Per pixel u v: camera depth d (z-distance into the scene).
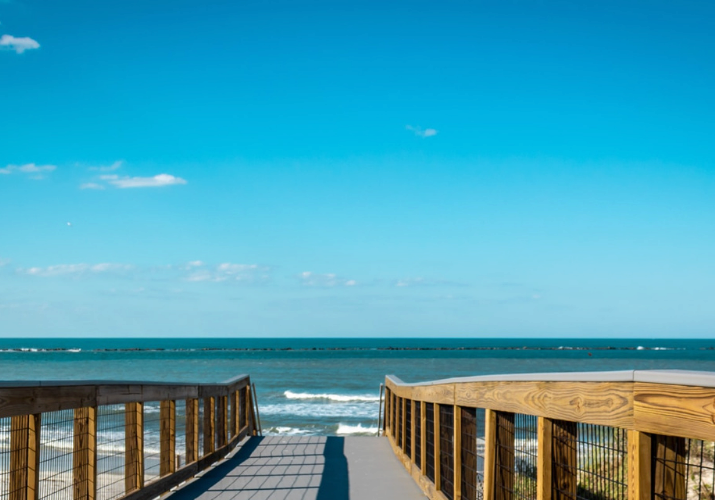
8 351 173.50
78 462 5.29
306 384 57.62
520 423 4.81
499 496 4.99
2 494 4.36
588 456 3.73
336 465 9.73
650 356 121.44
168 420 7.66
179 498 7.32
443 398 6.73
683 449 2.88
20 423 4.48
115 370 74.94
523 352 145.88
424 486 7.69
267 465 9.67
